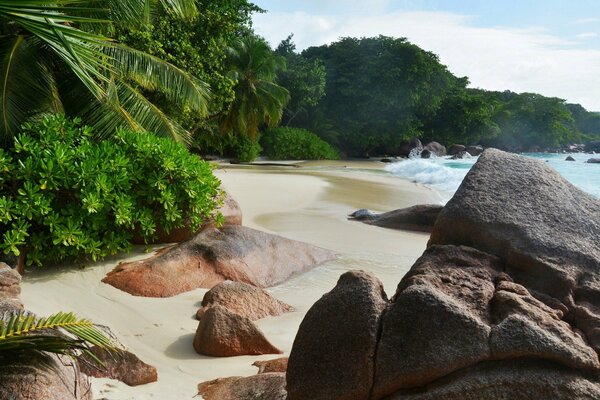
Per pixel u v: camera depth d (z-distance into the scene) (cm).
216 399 448
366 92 5866
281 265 961
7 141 998
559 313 364
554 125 8081
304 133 5109
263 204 1762
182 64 1973
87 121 1162
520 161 480
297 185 2312
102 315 694
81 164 835
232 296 738
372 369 339
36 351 337
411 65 5850
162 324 679
